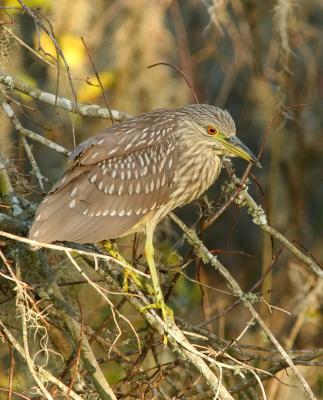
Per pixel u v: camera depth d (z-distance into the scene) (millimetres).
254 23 18094
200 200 13305
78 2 15953
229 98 21125
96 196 10945
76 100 11500
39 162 16688
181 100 17484
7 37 12766
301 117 18578
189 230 11266
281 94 17531
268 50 19375
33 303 10375
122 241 14422
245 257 19547
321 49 19859
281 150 18797
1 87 11930
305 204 19344
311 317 15820
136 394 12016
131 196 11148
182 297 16031
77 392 11219
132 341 12547
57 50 11188
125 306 13531
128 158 11195
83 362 10859
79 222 10789
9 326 11820
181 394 11609
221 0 16719
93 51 16562
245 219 19891
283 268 17922
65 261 12453
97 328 12141
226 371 11703
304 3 18359
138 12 16891
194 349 10242
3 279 11758
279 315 17047
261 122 19031
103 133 11328
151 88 16922
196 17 19906
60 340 11703
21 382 12383
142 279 11469
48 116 16453
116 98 16750
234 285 10961
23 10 12023
